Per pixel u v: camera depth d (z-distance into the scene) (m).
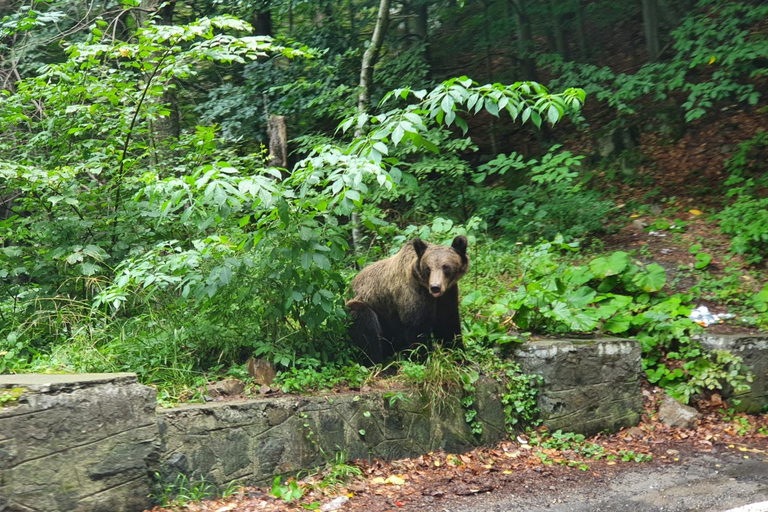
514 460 6.12
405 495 5.22
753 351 7.65
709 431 7.03
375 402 5.81
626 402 7.08
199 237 7.13
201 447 4.96
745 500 5.13
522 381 6.59
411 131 5.59
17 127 8.24
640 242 10.70
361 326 6.61
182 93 13.00
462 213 11.73
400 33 17.66
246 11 13.16
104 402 4.47
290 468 5.33
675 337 7.82
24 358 6.18
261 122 12.91
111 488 4.46
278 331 6.33
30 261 7.09
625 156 13.10
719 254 10.10
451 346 6.63
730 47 11.59
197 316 6.43
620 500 5.18
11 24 8.66
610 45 16.80
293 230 6.00
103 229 7.10
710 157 12.60
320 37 13.36
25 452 4.12
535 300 7.32
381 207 12.20
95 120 7.72
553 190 11.52
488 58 14.95
